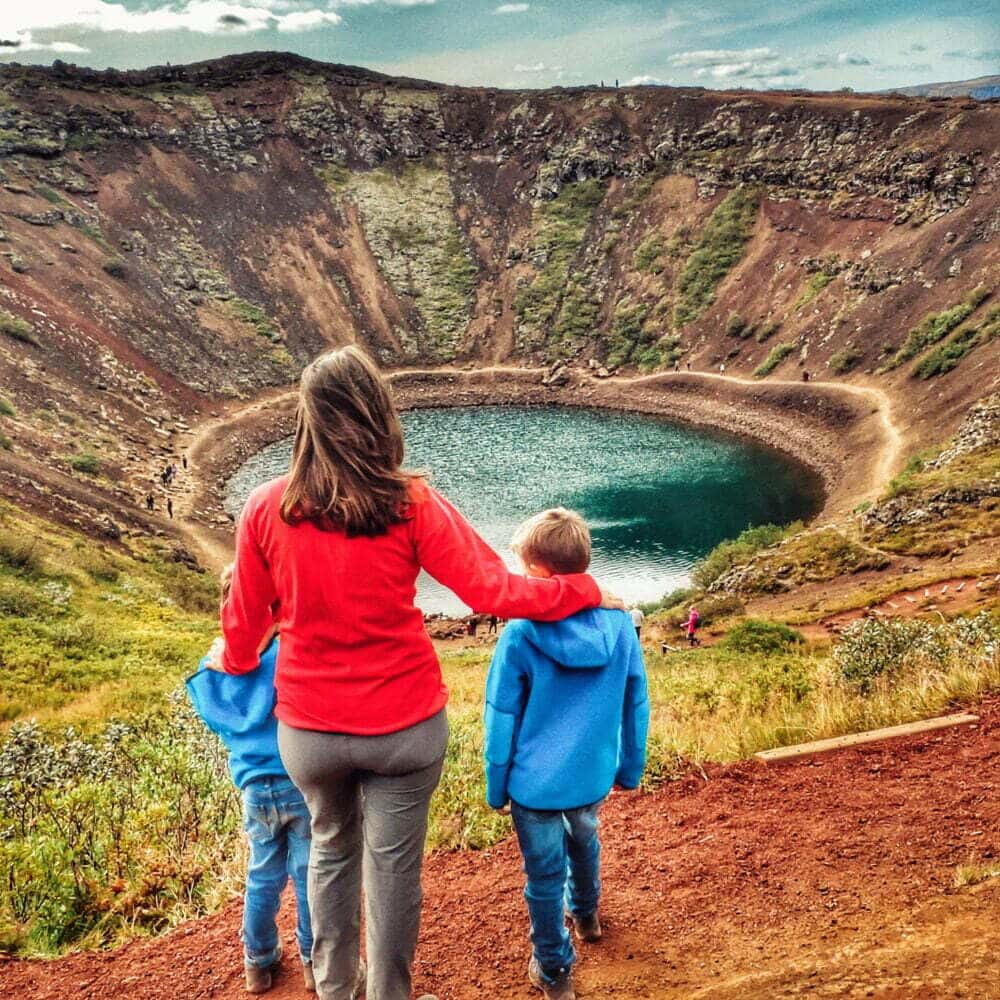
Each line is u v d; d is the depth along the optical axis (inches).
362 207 5280.5
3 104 4761.3
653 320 4360.2
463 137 5669.3
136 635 1094.4
